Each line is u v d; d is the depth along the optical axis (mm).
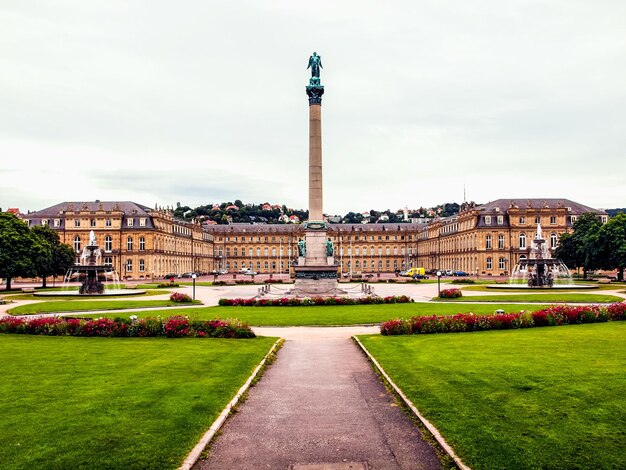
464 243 164125
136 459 12867
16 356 25828
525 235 150125
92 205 157125
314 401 18703
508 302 57531
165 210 173625
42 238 93562
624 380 19125
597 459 12500
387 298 58594
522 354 24594
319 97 77312
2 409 16562
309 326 40406
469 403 16906
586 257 99312
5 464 12531
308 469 12898
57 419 15617
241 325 34000
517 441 13633
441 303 57438
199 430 14922
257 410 17625
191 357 25578
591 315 37250
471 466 12375
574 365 21781
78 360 24703
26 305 55750
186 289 93062
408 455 13625
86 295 69000
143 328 33688
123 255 150625
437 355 25125
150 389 19094
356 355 27688
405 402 17641
